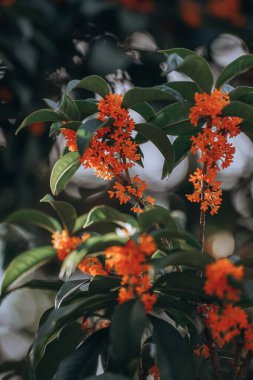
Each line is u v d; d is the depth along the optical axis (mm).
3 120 2385
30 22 2309
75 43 2412
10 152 2402
